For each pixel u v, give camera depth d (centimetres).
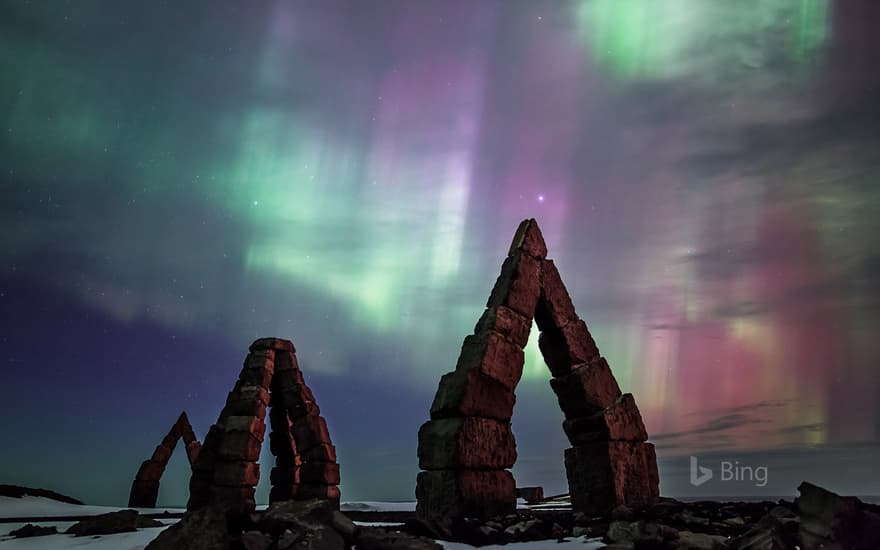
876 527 497
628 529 621
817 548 511
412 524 746
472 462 877
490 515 866
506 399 950
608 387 1045
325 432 1761
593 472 994
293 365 1808
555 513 959
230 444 1577
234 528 593
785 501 863
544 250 1102
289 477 1847
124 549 786
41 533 1048
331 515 626
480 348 962
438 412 934
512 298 1017
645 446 1030
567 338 1059
